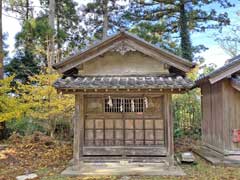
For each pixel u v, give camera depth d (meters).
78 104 7.84
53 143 11.45
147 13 18.95
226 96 8.84
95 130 8.12
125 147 7.98
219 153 9.28
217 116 9.44
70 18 23.72
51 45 14.48
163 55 7.90
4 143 11.52
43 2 22.19
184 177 6.95
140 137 8.06
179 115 14.48
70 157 9.44
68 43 23.83
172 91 7.43
